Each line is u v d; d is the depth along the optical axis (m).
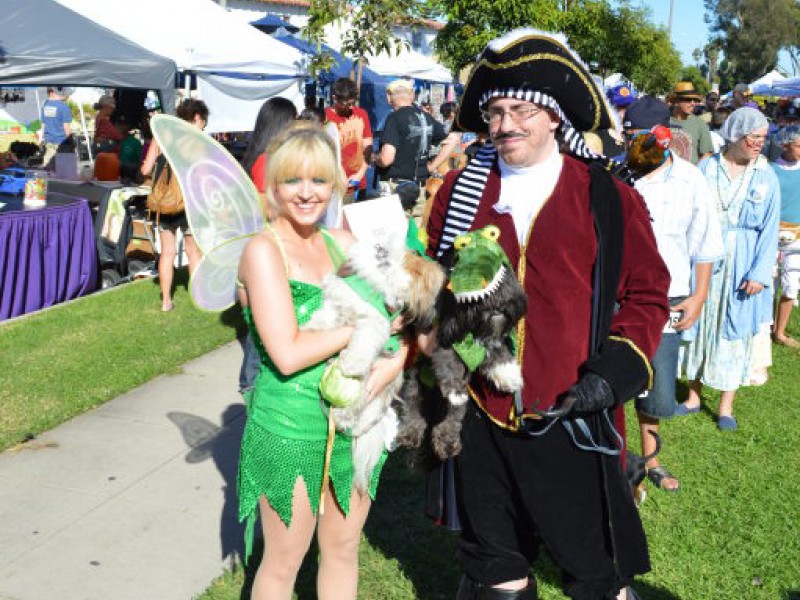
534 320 2.43
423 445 2.64
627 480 2.61
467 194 2.62
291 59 12.13
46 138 14.80
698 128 8.75
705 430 5.26
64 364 5.84
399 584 3.38
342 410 2.39
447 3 16.16
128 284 8.28
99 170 9.38
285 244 2.42
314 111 6.45
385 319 2.35
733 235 5.05
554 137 2.60
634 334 2.43
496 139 2.49
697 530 3.95
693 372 5.30
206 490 4.09
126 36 10.40
